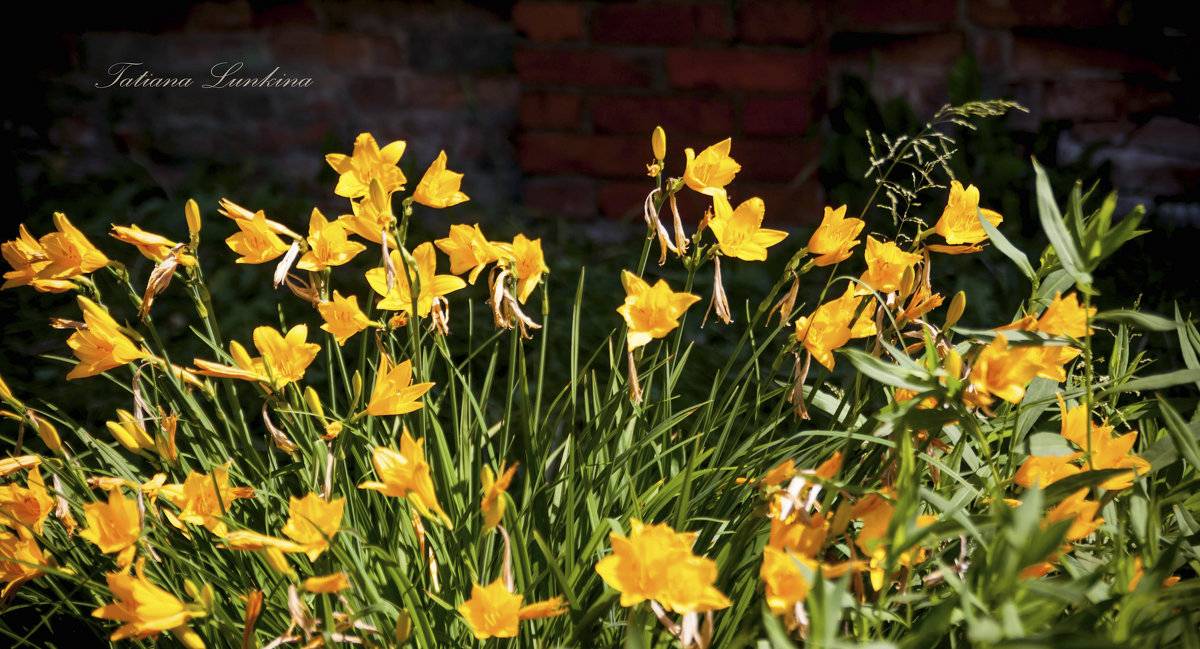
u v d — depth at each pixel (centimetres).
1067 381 227
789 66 520
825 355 189
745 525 175
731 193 548
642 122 546
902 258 197
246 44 628
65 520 192
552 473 257
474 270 199
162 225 526
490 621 155
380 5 614
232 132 642
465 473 209
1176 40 555
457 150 630
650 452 230
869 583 183
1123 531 179
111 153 645
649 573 147
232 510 204
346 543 193
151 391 265
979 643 137
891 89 591
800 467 205
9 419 357
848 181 530
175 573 199
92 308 179
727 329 421
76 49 628
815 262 199
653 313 175
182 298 455
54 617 245
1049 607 144
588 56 539
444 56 619
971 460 206
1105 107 577
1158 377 168
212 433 207
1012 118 581
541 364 216
